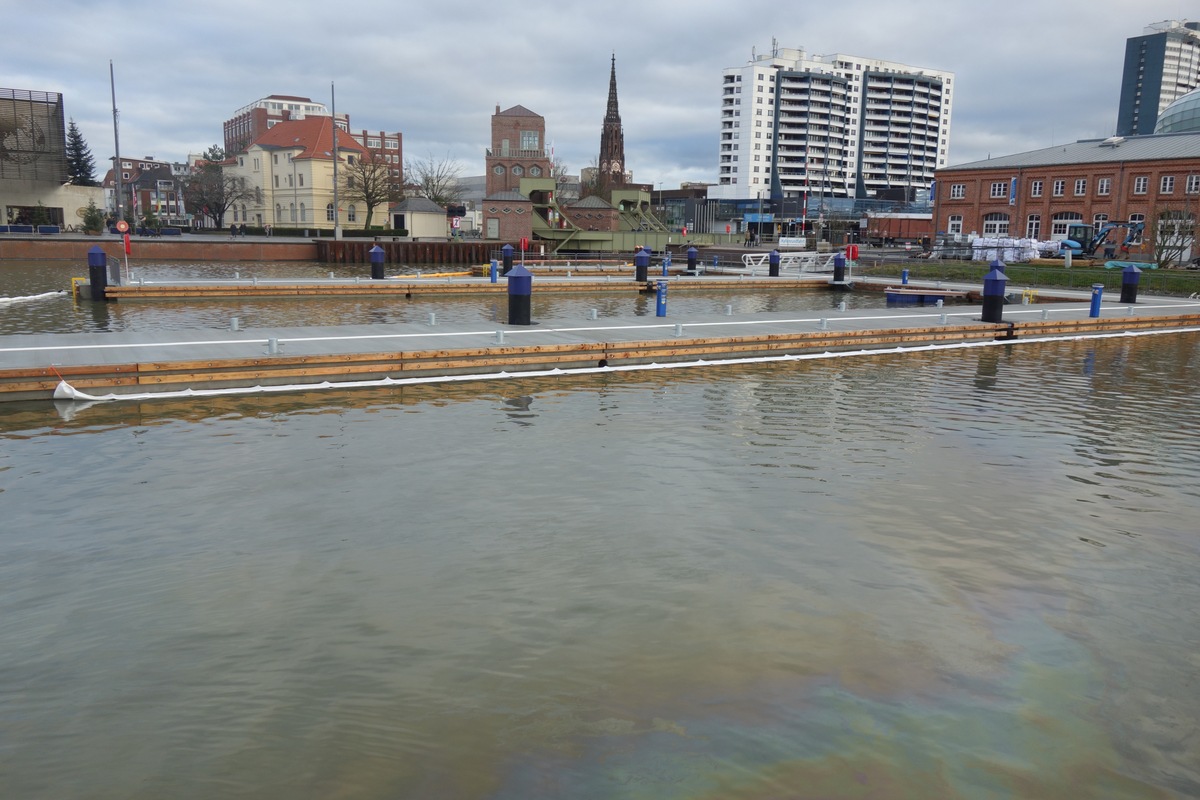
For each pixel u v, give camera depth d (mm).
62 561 8320
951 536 9289
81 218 78438
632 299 37562
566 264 55344
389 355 17328
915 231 95188
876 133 181875
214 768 5219
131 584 7832
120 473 11094
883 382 18344
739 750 5469
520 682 6227
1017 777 5273
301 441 12766
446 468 11508
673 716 5832
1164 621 7406
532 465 11688
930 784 5188
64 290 35719
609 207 68812
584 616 7270
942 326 24453
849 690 6199
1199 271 51562
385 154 138750
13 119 70000
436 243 63031
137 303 31484
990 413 15430
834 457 12312
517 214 66188
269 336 19531
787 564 8453
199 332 19984
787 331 22703
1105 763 5434
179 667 6395
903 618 7348
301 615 7246
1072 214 72000
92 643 6742
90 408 14508
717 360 20547
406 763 5277
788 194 173125
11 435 12828
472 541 8938
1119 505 10414
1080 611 7566
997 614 7473
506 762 5305
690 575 8141
